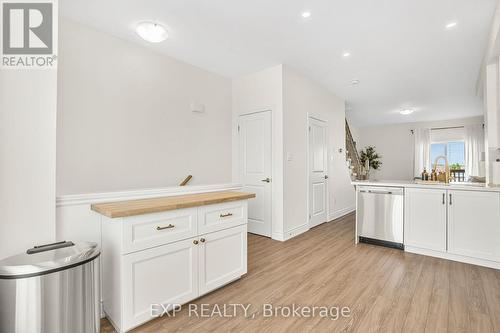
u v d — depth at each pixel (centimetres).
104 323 173
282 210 367
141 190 207
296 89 402
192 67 377
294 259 293
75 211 172
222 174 424
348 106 637
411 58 350
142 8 238
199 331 166
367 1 226
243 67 385
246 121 418
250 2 229
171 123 350
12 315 115
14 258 124
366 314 183
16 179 143
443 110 677
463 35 287
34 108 149
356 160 712
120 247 157
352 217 539
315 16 251
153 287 172
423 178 354
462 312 184
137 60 312
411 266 270
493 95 313
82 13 247
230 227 225
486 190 264
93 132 275
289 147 383
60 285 123
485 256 264
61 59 252
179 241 186
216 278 213
